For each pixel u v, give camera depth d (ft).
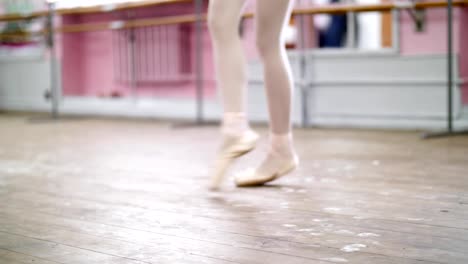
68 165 7.24
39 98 19.03
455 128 11.19
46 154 8.42
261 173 5.42
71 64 18.19
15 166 7.19
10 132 12.16
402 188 5.21
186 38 15.49
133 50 16.01
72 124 14.15
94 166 7.12
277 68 5.10
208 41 15.06
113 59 17.17
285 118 5.32
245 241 3.48
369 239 3.47
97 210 4.50
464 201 4.58
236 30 5.10
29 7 19.07
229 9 5.01
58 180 6.07
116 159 7.76
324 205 4.51
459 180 5.59
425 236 3.51
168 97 16.08
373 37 16.60
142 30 16.30
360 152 8.07
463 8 11.25
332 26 16.01
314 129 11.97
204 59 15.19
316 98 12.62
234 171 6.51
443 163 6.81
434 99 11.35
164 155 8.11
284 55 5.13
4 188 5.59
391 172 6.20
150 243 3.49
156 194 5.15
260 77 13.33
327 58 12.43
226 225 3.91
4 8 19.70
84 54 17.97
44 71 18.74
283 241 3.47
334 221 3.96
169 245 3.43
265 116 13.37
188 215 4.25
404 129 11.55
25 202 4.86
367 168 6.53
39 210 4.52
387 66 11.81
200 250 3.31
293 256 3.14
